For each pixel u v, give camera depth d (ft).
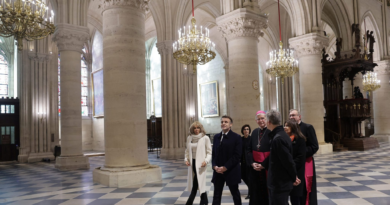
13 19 25.98
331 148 48.85
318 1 49.29
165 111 50.62
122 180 24.12
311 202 14.12
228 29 32.73
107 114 25.44
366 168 31.48
